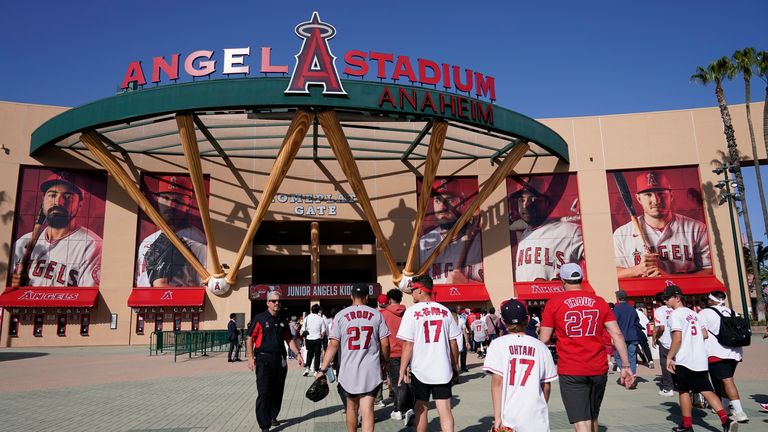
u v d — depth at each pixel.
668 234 34.19
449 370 6.02
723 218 33.94
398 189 34.56
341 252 33.94
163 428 7.96
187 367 17.86
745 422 7.58
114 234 31.94
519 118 27.27
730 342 7.58
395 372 8.73
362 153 35.03
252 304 38.41
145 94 23.25
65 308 30.73
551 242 34.34
